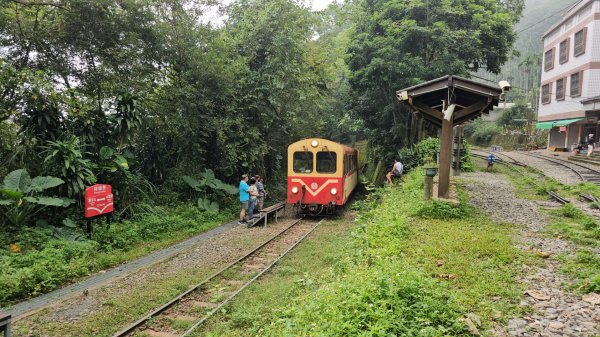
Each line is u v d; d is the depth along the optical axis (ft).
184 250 36.17
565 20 102.17
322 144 52.85
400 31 69.67
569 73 98.89
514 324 15.34
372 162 86.48
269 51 62.54
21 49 40.42
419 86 34.71
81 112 38.86
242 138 60.80
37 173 38.42
